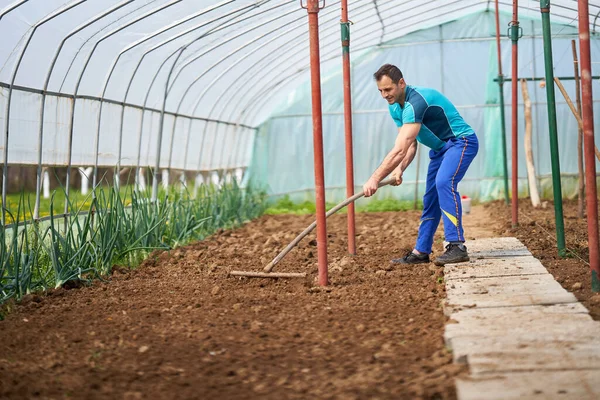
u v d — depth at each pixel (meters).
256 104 13.16
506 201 11.81
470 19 13.54
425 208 6.28
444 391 3.06
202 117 11.27
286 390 3.22
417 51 13.73
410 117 5.64
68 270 5.76
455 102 13.70
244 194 13.16
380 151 13.92
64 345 4.04
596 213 4.73
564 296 4.54
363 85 13.88
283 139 14.30
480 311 4.30
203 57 9.23
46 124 6.88
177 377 3.43
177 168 10.64
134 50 7.88
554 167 6.28
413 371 3.38
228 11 7.79
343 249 7.68
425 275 5.75
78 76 7.26
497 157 13.60
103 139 8.14
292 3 8.67
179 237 8.01
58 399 3.17
